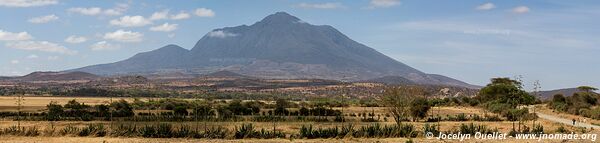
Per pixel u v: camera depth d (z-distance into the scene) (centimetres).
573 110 11481
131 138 6209
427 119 9856
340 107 14338
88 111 10875
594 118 10306
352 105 15188
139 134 6400
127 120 9356
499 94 14362
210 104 14000
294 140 6053
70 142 5759
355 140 6028
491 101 14125
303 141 5959
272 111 11912
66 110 11231
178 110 10912
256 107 12250
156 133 6331
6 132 6450
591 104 12938
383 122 9300
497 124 8825
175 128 7362
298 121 9431
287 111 11556
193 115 10538
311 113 11188
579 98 12875
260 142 5891
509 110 10462
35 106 14362
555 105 12625
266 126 8319
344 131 6438
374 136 6347
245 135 6288
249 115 10975
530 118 9838
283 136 6394
